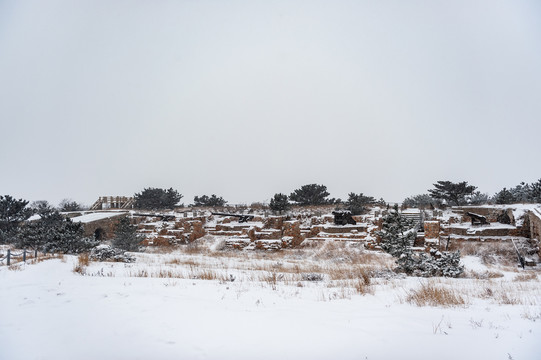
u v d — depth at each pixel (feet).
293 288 45.93
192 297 38.09
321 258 94.38
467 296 41.24
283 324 28.40
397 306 35.32
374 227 108.37
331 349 23.27
